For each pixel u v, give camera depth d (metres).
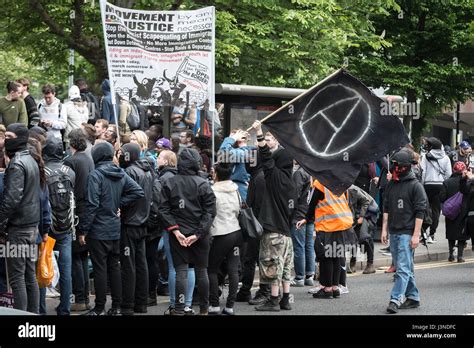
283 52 20.20
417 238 11.05
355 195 13.40
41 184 9.66
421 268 15.66
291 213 11.15
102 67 20.41
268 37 20.39
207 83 12.84
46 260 9.84
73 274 10.97
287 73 20.89
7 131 9.41
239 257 11.14
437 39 30.12
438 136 43.75
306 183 12.49
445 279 14.16
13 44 21.70
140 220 10.70
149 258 11.54
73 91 14.89
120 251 10.68
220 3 20.39
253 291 12.90
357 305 11.59
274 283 11.04
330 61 21.27
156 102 12.80
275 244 11.01
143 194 10.59
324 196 11.93
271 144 12.12
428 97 29.92
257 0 19.81
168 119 15.81
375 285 13.44
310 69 20.73
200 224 10.23
